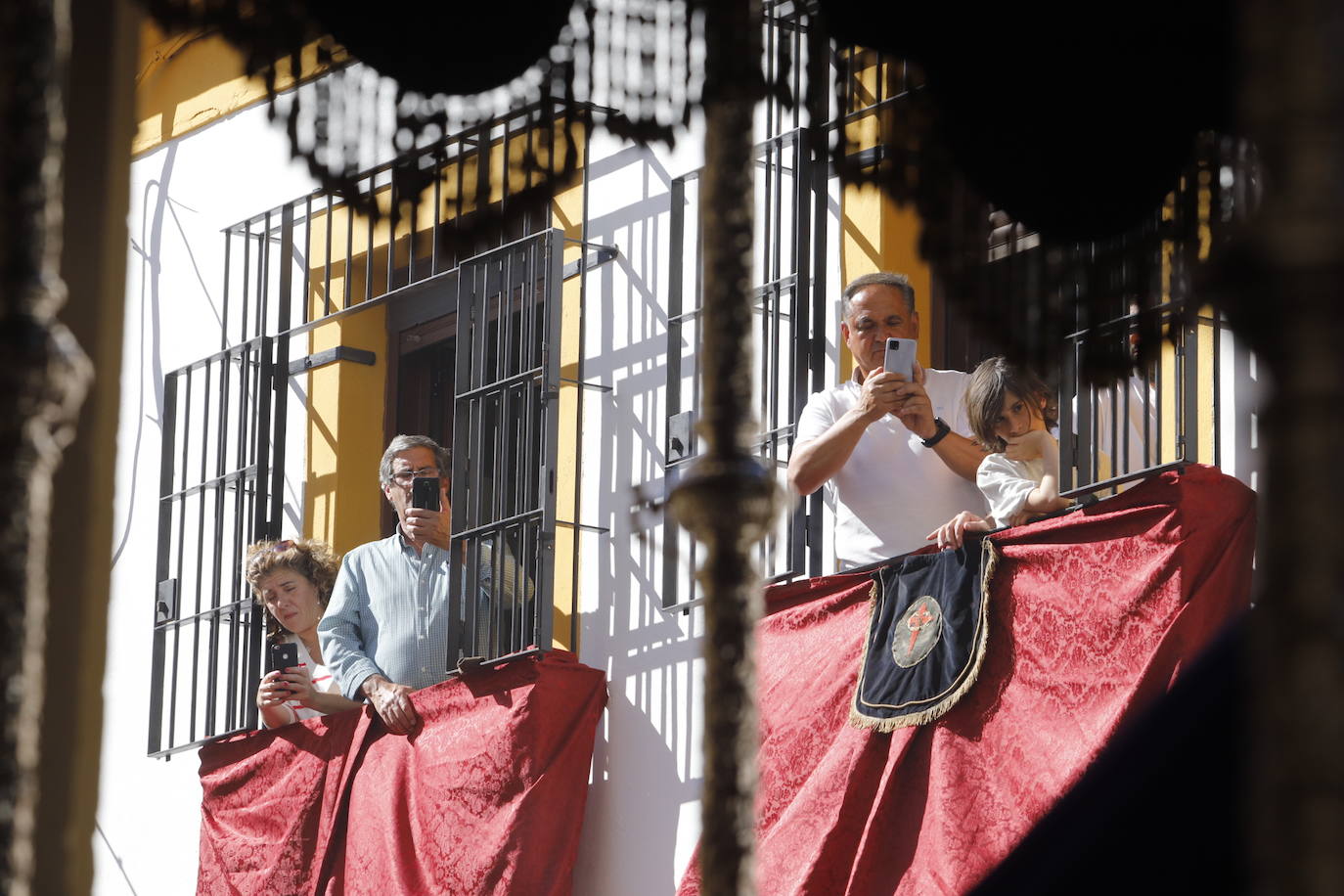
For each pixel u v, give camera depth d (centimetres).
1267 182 541
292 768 2917
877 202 2612
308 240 3306
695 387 2730
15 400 689
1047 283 1441
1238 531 1970
